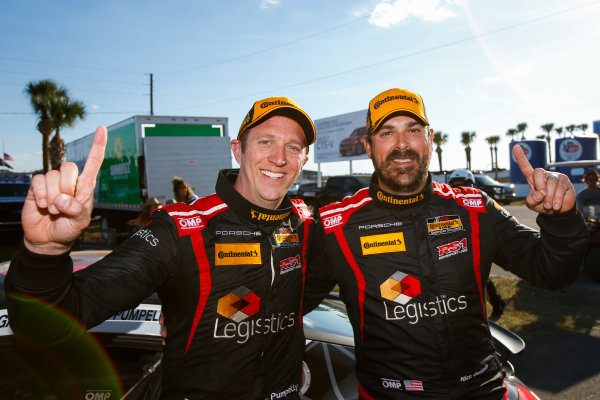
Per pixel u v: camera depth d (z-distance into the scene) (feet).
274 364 4.04
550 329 12.09
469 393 4.26
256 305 3.94
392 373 4.39
